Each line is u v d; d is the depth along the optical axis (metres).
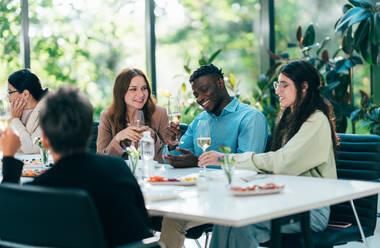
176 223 2.29
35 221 1.35
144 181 2.22
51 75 9.16
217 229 2.13
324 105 2.51
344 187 1.96
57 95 1.48
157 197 1.79
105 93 9.32
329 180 2.15
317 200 1.72
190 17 9.09
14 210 1.38
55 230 1.34
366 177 2.53
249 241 2.08
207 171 2.38
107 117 3.28
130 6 9.30
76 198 1.29
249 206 1.65
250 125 2.84
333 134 2.51
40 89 3.68
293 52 5.20
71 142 1.49
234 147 2.91
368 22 4.03
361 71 4.40
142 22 9.31
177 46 9.13
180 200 1.79
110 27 9.30
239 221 1.46
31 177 2.45
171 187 2.02
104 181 1.48
